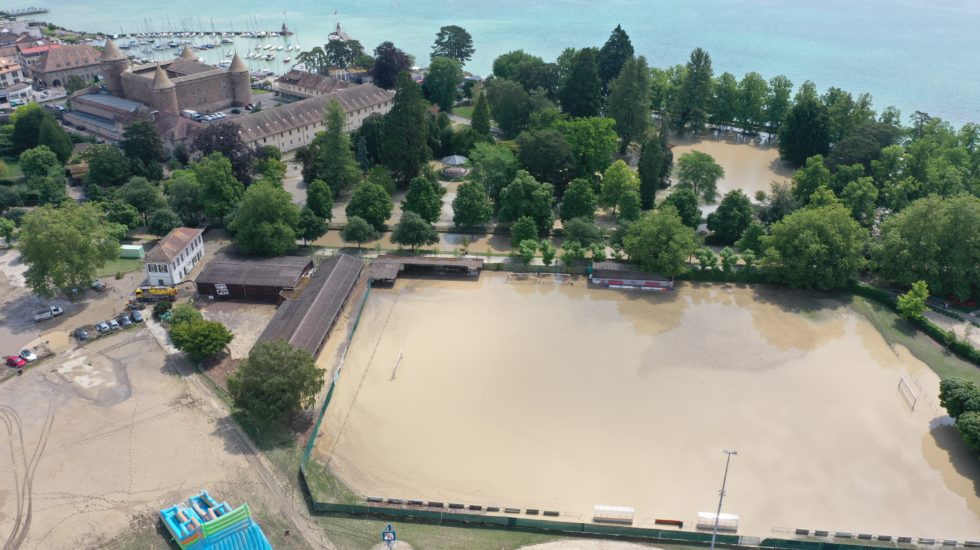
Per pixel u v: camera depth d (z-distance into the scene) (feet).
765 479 294.46
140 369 358.43
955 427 321.52
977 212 409.69
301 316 381.81
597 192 566.36
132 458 299.79
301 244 503.20
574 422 326.65
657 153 536.01
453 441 313.94
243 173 570.87
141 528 266.57
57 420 321.93
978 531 271.08
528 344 386.73
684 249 445.37
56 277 391.04
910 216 428.15
